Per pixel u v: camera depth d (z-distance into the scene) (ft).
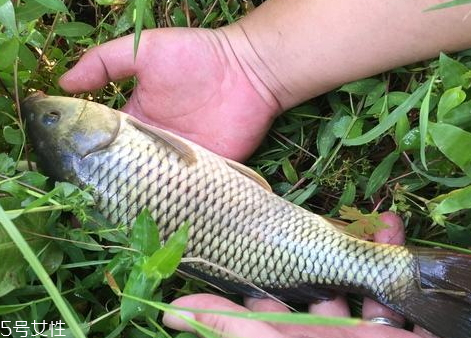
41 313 1.08
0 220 0.78
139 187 1.14
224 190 1.17
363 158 1.32
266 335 0.91
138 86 1.27
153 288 0.97
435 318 1.13
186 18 1.38
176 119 1.29
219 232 1.17
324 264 1.17
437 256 1.14
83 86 1.25
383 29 1.17
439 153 1.22
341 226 1.23
